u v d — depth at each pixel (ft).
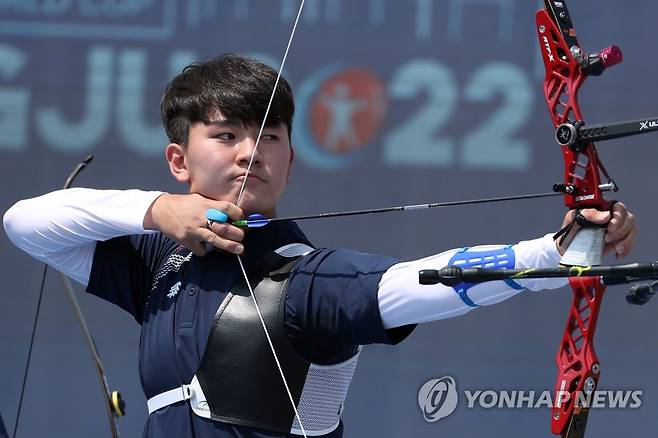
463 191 64.03
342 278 23.61
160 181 66.28
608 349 61.11
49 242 27.27
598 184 21.88
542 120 63.67
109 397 29.40
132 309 28.22
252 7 66.18
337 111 65.16
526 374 61.77
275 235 25.88
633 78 63.00
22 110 66.74
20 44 66.95
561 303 62.13
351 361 25.30
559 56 23.89
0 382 63.72
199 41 66.49
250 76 26.32
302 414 24.41
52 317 64.54
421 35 64.90
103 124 66.64
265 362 24.25
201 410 24.53
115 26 66.95
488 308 62.39
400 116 64.69
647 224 62.03
